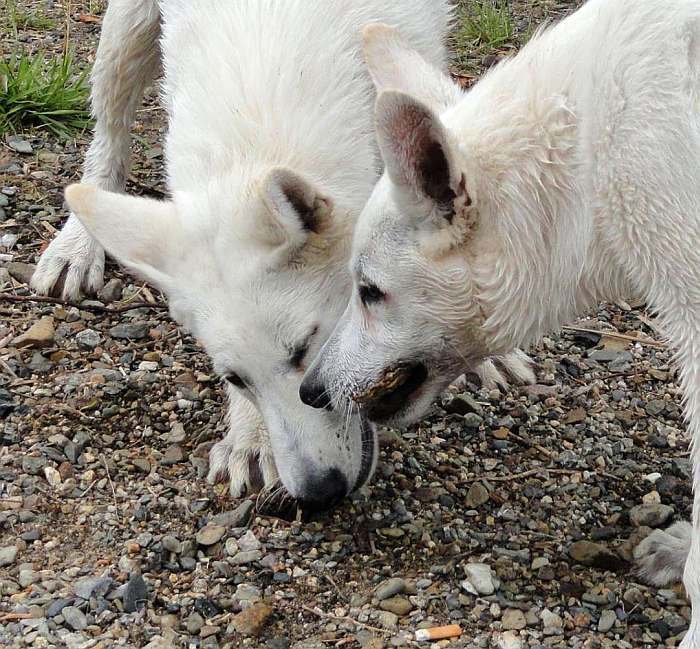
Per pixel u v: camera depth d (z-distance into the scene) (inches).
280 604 55.2
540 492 60.5
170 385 66.5
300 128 59.0
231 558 57.1
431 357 55.1
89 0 106.3
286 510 59.4
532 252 53.5
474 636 53.7
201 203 58.0
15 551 57.1
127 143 76.2
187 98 61.1
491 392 66.5
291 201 55.8
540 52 54.0
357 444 59.0
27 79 84.5
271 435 58.5
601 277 54.1
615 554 56.9
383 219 53.4
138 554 57.2
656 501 59.9
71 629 54.0
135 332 69.9
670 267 51.6
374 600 55.2
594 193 52.6
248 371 57.8
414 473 61.4
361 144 60.1
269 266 56.5
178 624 54.4
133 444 63.1
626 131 51.5
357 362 54.9
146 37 72.5
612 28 52.4
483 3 99.3
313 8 61.3
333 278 57.7
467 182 51.8
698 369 51.8
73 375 66.8
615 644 53.4
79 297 72.3
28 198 78.6
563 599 55.3
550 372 68.4
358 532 58.4
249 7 61.8
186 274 57.6
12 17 98.1
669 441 63.7
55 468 61.2
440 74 57.7
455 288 53.5
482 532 58.5
